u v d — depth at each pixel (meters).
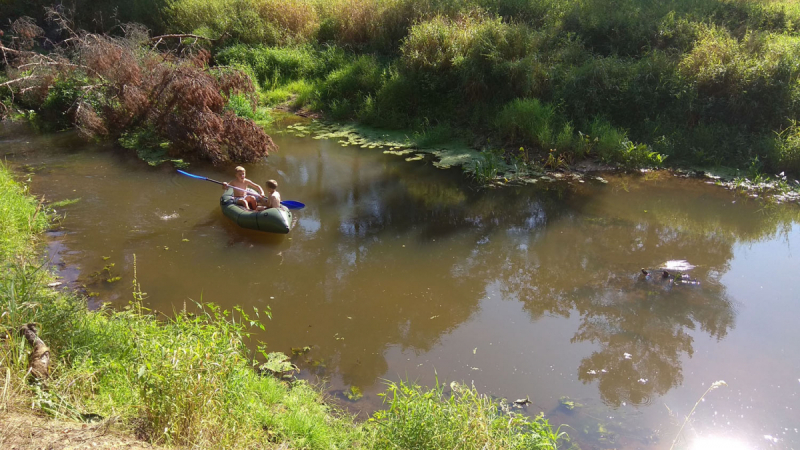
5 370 3.49
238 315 6.30
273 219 8.28
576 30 14.81
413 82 14.08
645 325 6.27
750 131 11.78
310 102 15.75
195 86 11.53
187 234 8.25
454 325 6.26
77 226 8.35
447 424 3.77
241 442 3.61
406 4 17.11
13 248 7.14
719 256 7.97
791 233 8.74
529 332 6.14
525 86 13.01
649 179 11.01
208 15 19.05
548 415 4.89
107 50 13.04
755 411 4.95
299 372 5.38
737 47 12.45
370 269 7.48
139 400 3.66
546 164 11.62
